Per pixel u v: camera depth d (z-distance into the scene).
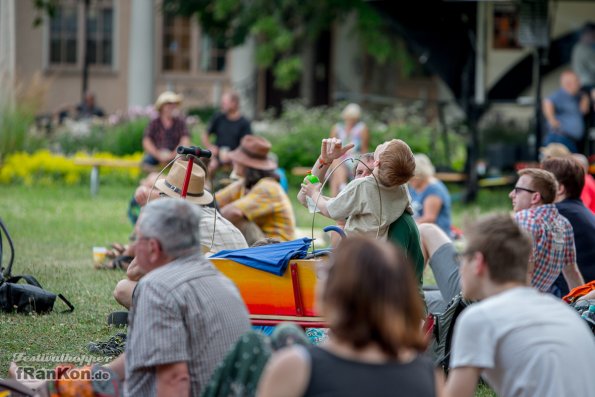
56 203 33.25
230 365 8.71
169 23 69.81
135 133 44.66
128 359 9.77
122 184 40.56
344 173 33.81
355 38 65.62
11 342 15.01
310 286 13.05
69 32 69.81
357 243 7.35
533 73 52.97
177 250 9.80
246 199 18.86
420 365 7.34
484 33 41.19
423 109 46.38
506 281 8.77
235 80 65.00
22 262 21.72
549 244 14.02
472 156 38.94
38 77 42.81
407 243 14.09
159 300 9.58
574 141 38.53
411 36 39.31
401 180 13.96
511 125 40.53
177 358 9.53
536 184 14.29
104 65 69.81
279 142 42.44
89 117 54.88
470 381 8.55
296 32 62.34
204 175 15.29
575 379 8.47
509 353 8.54
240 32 61.19
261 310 13.17
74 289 18.92
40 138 42.97
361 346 7.16
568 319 8.71
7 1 41.00
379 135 42.88
